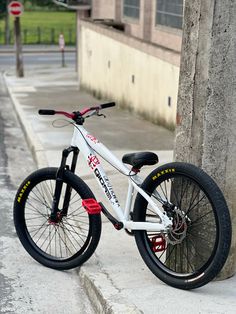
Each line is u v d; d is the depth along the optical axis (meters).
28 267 4.21
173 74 9.09
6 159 7.71
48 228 4.79
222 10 3.36
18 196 4.19
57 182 4.08
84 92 15.56
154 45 10.02
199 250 3.61
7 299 3.79
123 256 4.15
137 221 3.73
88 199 3.94
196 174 3.39
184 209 3.61
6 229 4.96
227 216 3.30
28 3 56.12
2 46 34.31
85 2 16.02
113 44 12.65
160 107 9.77
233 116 3.50
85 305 3.75
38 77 19.88
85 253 3.97
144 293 3.55
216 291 3.56
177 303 3.42
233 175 3.58
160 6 10.69
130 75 11.44
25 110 11.60
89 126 9.62
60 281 4.02
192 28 3.47
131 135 8.91
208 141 3.50
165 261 3.79
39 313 3.64
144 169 6.61
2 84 18.16
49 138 8.44
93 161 3.93
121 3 13.60
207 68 3.42
